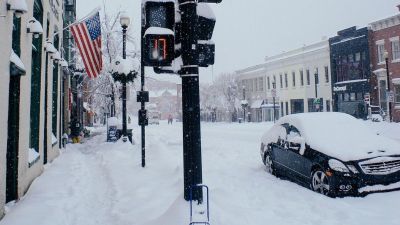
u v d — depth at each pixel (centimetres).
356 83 3766
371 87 3609
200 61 602
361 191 744
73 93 2883
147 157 1426
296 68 4866
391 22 3394
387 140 846
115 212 737
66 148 2039
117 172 1153
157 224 617
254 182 941
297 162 889
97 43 1459
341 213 654
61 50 1773
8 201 816
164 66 567
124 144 1838
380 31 3528
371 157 762
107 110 3519
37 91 1164
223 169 1162
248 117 6072
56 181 1045
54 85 1642
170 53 554
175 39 605
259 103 5791
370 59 3625
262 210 689
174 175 1009
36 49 1127
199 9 600
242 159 1395
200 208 600
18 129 830
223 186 894
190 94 610
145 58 550
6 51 701
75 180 1065
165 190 872
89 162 1461
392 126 2486
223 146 1941
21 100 852
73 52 2756
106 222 682
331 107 4172
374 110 3528
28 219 673
